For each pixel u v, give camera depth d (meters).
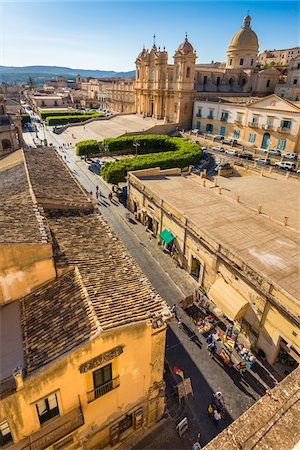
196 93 83.25
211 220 29.27
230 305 22.31
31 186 23.36
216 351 21.83
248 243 25.39
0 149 52.12
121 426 16.27
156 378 15.87
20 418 12.00
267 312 20.66
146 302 14.54
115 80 150.88
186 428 17.08
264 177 47.53
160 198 33.19
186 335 23.39
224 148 65.94
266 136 64.12
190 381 19.09
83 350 12.09
